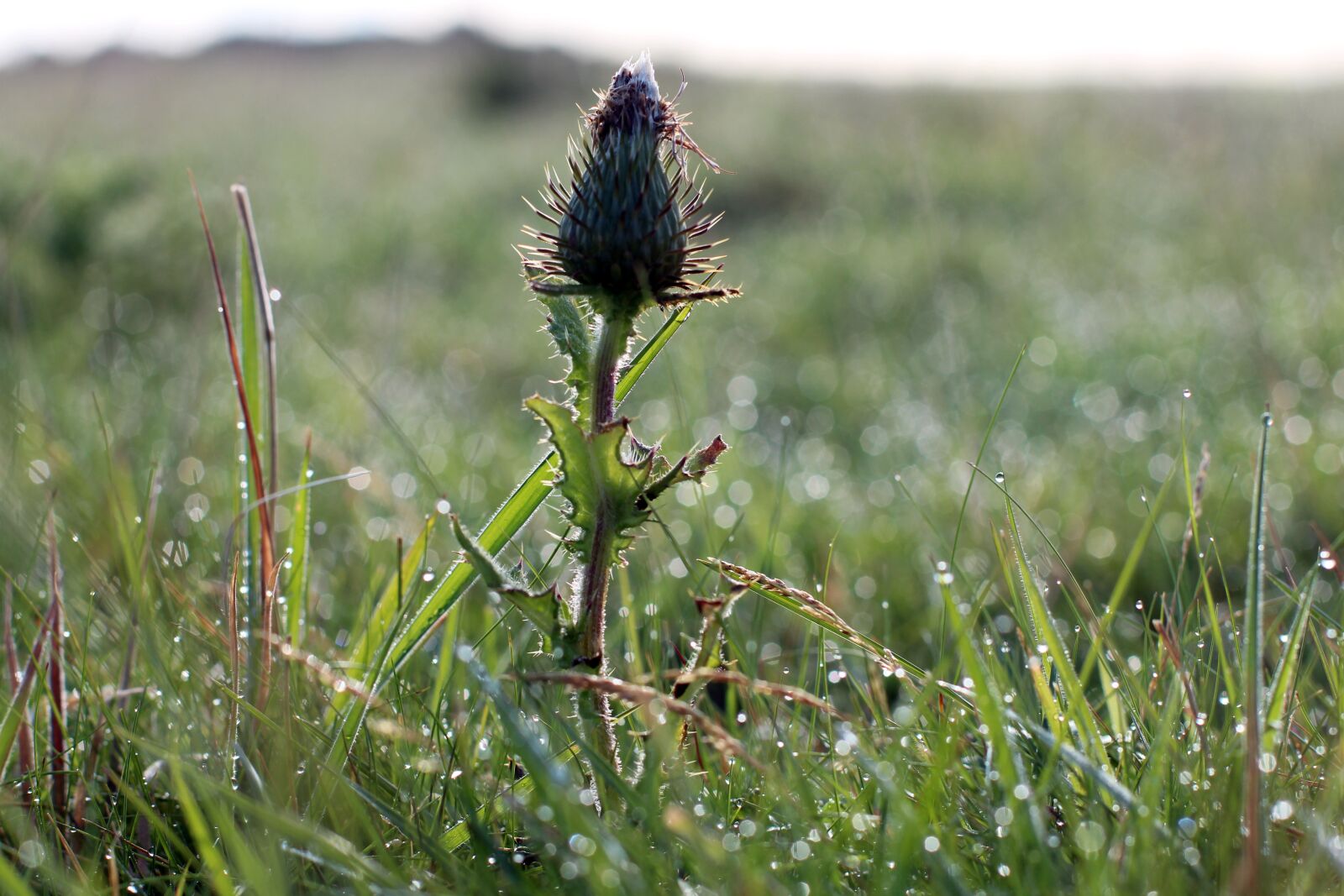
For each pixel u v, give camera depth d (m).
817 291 9.55
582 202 1.78
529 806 1.83
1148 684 2.22
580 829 1.56
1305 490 4.08
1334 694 2.13
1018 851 1.59
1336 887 1.56
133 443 4.50
